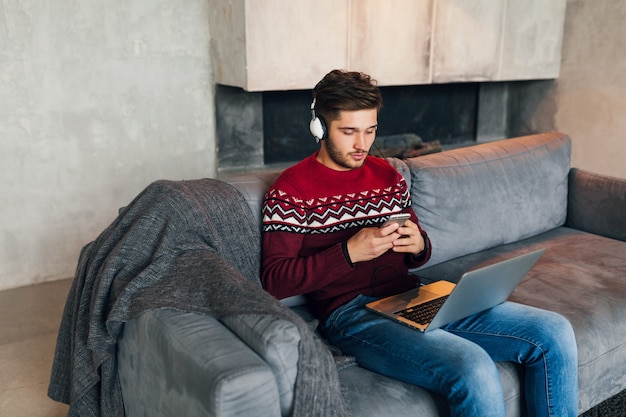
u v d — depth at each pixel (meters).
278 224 1.51
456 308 1.40
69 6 2.62
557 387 1.42
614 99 3.39
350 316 1.52
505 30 3.38
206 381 1.05
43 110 2.68
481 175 2.15
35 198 2.76
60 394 1.58
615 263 2.06
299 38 2.76
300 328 1.15
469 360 1.30
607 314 1.72
